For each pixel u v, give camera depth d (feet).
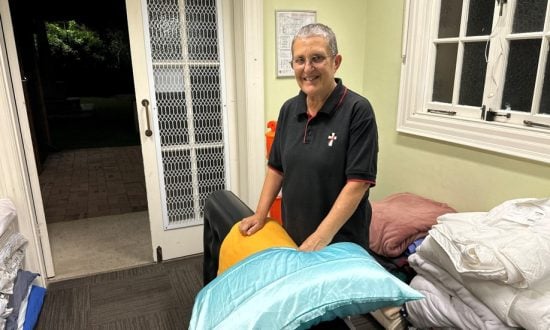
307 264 2.81
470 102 6.80
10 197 6.74
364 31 8.73
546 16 5.45
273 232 3.84
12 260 6.22
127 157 18.88
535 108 5.69
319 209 4.32
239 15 7.78
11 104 6.66
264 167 8.56
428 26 7.21
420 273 5.37
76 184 14.55
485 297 4.26
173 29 7.68
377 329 6.19
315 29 3.84
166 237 8.62
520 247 4.07
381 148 8.68
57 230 10.39
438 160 7.18
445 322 4.77
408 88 7.63
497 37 6.11
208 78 8.20
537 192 5.56
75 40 38.55
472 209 6.61
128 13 7.27
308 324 2.58
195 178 8.60
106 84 40.83
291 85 8.46
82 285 7.71
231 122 8.61
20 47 16.21
